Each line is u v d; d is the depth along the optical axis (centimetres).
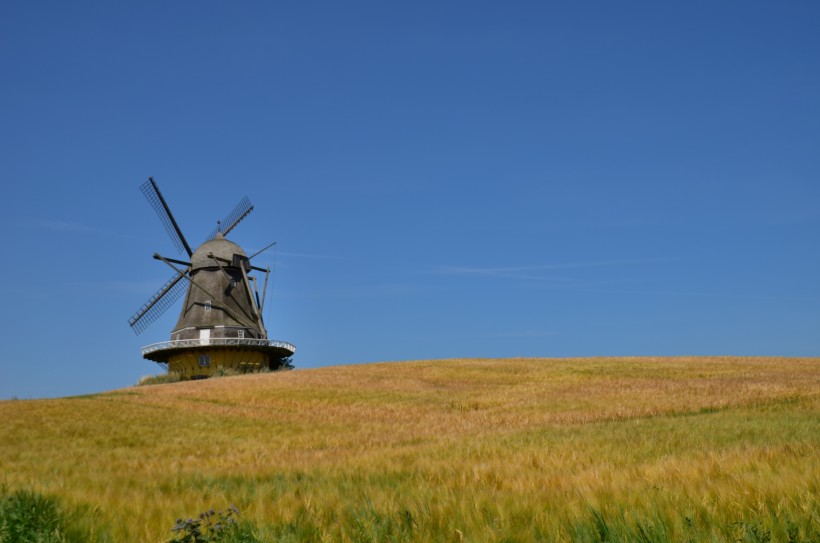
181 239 7912
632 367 6078
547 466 1400
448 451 1933
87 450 2620
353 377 5744
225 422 3616
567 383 5109
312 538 770
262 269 8238
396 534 754
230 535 743
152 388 5297
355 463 1689
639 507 793
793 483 856
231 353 7269
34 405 4109
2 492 1018
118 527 834
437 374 5966
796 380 4616
